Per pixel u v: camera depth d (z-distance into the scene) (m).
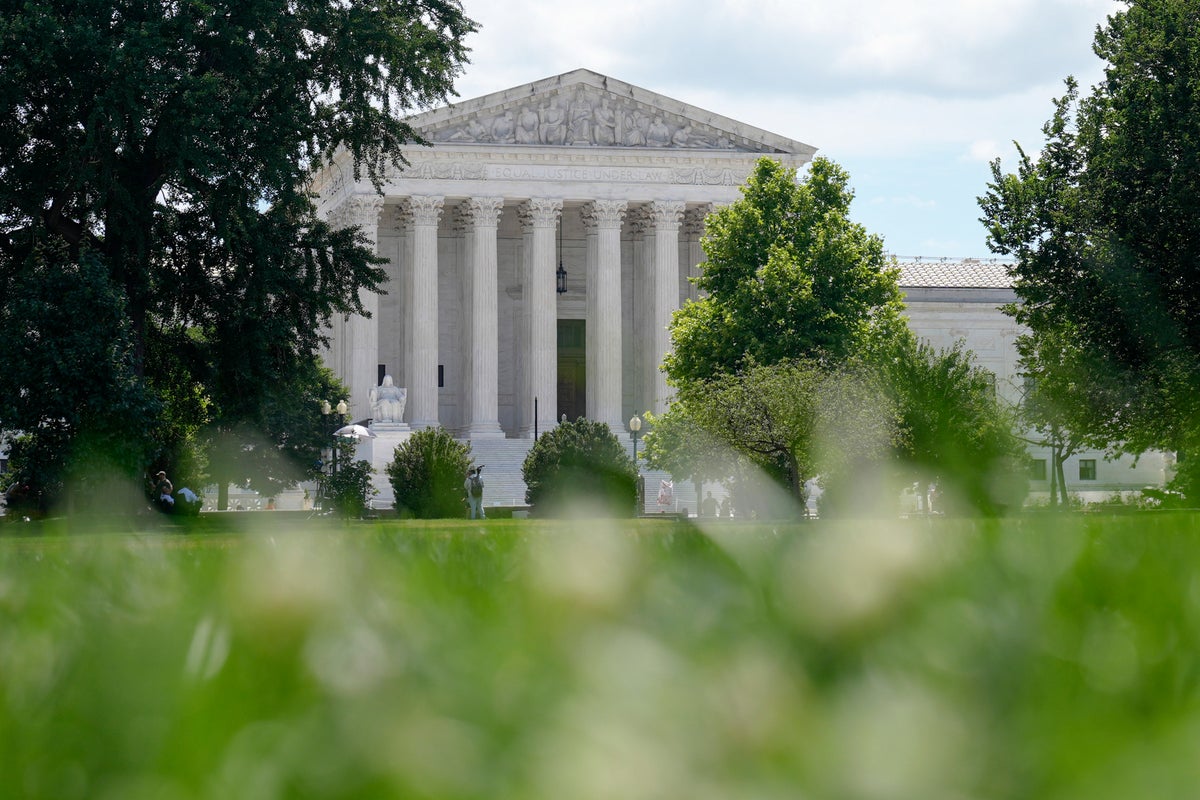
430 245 174.62
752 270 121.88
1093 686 3.19
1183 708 2.77
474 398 175.00
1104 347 81.44
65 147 71.44
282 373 83.44
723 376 102.44
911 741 2.42
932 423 89.56
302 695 3.21
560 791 2.28
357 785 2.44
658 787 2.26
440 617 4.62
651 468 130.50
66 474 68.56
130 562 9.91
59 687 3.48
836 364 105.19
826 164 125.75
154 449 73.12
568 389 197.25
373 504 146.00
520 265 193.25
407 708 2.86
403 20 80.88
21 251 75.62
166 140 71.06
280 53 75.94
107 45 69.25
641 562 5.54
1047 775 2.31
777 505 93.44
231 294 79.06
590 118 180.25
